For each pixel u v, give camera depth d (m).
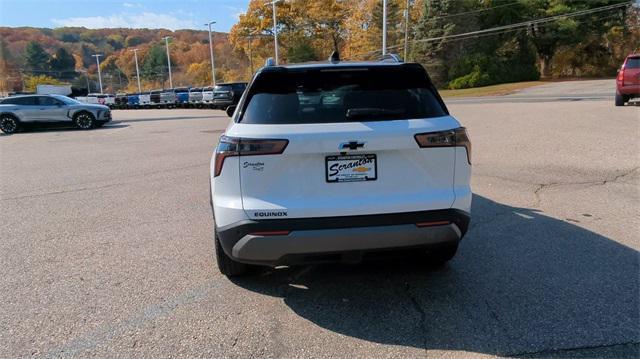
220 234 3.12
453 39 53.59
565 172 7.31
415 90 3.35
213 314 3.25
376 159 3.00
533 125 13.10
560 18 51.44
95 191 7.26
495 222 5.07
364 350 2.77
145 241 4.82
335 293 3.56
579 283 3.55
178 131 17.61
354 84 3.32
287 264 3.09
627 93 15.87
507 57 54.62
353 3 61.03
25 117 19.89
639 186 6.37
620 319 3.02
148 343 2.89
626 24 53.41
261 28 63.22
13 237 5.02
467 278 3.73
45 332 3.04
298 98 3.21
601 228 4.78
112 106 50.53
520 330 2.94
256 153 2.95
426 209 3.06
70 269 4.10
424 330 2.98
